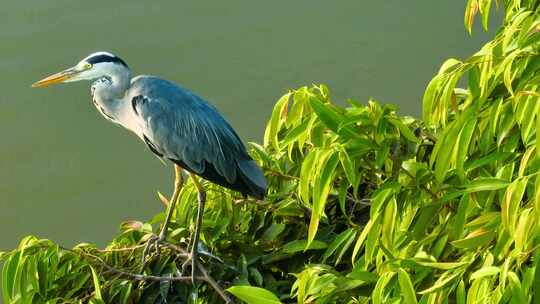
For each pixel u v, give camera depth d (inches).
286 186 360.8
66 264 340.5
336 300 278.7
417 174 261.7
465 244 234.1
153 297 343.0
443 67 273.1
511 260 219.5
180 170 394.3
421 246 261.0
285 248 325.1
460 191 240.8
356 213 362.0
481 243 234.2
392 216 248.5
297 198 354.6
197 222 350.9
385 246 250.8
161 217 390.9
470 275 235.9
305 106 323.6
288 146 345.4
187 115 388.2
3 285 321.1
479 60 258.5
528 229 218.8
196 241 345.4
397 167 277.6
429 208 250.1
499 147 260.5
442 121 264.1
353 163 262.8
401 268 229.1
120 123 416.8
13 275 321.4
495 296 216.7
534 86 245.1
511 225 220.4
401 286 227.3
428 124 269.1
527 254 224.8
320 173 254.2
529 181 245.6
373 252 261.3
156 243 350.0
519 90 253.6
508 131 253.0
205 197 362.9
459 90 342.0
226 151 378.0
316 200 252.5
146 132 396.2
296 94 318.0
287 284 346.3
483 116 258.1
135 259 360.5
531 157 236.5
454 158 248.2
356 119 264.7
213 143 380.5
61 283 335.3
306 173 257.1
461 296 228.1
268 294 248.4
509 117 249.8
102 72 409.7
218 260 350.0
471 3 342.0
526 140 236.1
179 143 386.3
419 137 341.1
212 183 388.2
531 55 253.4
